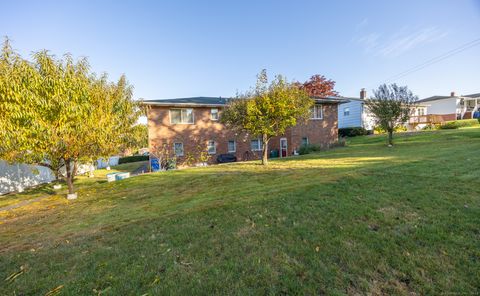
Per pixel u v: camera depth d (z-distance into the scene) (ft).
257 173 30.04
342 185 18.52
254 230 11.82
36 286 8.33
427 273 7.72
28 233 14.62
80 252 10.90
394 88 49.98
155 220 14.51
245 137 62.69
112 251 10.67
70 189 25.79
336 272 8.04
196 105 55.77
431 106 113.09
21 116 18.58
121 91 27.78
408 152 36.70
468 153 29.17
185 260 9.39
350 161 32.89
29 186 40.06
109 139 25.80
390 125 50.14
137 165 77.92
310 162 36.06
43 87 19.76
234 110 34.37
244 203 16.21
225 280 7.91
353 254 9.04
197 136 57.77
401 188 16.58
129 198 22.36
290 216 13.25
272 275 8.06
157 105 53.57
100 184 34.47
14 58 19.52
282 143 63.93
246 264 8.82
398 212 12.66
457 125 71.61
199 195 20.68
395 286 7.23
